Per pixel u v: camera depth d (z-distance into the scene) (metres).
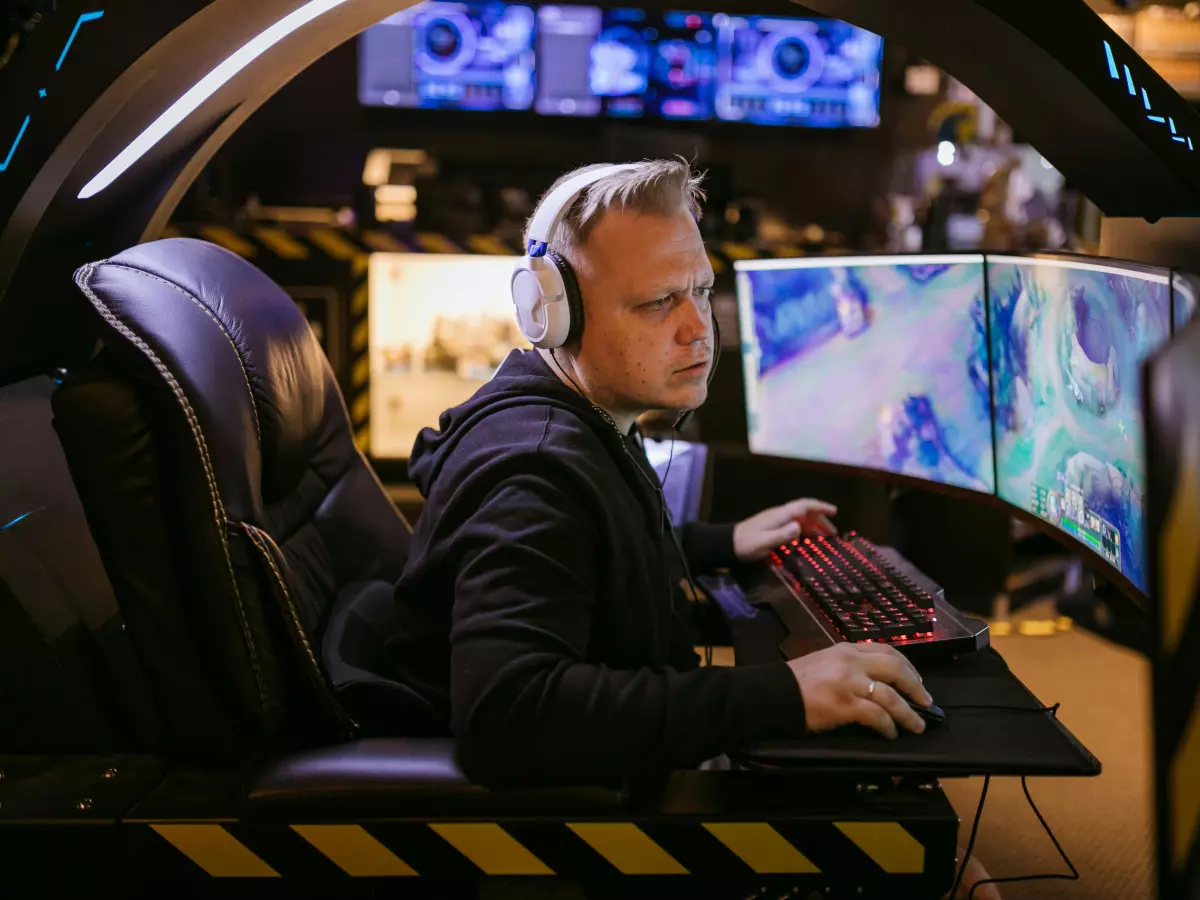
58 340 1.32
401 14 4.17
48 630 1.16
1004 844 1.90
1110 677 2.59
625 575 1.10
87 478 1.04
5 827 1.03
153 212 1.45
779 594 1.42
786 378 1.94
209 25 1.10
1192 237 1.20
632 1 4.25
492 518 1.03
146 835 1.03
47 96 1.09
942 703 1.10
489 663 0.97
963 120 3.25
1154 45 3.33
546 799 1.01
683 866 1.01
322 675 1.11
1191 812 0.65
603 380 1.14
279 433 1.21
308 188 4.33
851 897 1.05
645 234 1.08
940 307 1.63
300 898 1.07
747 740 1.00
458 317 3.06
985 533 2.89
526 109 4.31
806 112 4.40
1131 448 1.18
